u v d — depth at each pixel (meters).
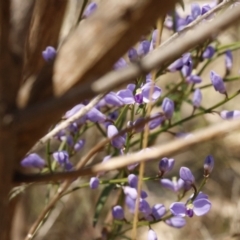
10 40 0.25
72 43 0.25
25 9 0.37
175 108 0.43
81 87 0.24
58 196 0.36
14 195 0.39
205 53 0.42
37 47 0.39
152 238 0.38
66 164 0.39
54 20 0.39
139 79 0.35
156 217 0.38
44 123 0.26
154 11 0.24
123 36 0.25
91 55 0.25
